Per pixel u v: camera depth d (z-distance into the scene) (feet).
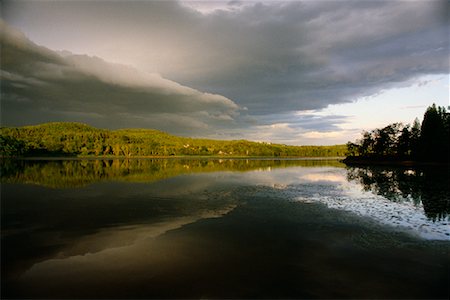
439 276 34.06
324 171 196.24
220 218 60.85
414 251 41.78
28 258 38.91
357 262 37.83
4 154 416.67
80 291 30.50
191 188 105.81
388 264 37.32
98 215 63.31
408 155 304.30
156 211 67.31
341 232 50.70
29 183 118.42
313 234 49.65
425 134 279.90
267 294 29.96
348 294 30.04
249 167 245.65
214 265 36.83
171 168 223.51
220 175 161.58
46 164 256.52
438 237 48.14
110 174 163.22
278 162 368.68
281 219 59.93
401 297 29.58
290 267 36.29
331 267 36.29
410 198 85.61
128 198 84.33
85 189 102.37
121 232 50.67
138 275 34.01
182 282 32.35
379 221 58.34
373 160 321.93
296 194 92.32
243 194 91.91
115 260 38.32
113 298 29.19
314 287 31.40
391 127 347.36
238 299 29.12
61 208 70.23
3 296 29.45
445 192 97.55
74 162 301.63
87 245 43.96
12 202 77.61
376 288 31.24
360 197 86.99
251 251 41.55
